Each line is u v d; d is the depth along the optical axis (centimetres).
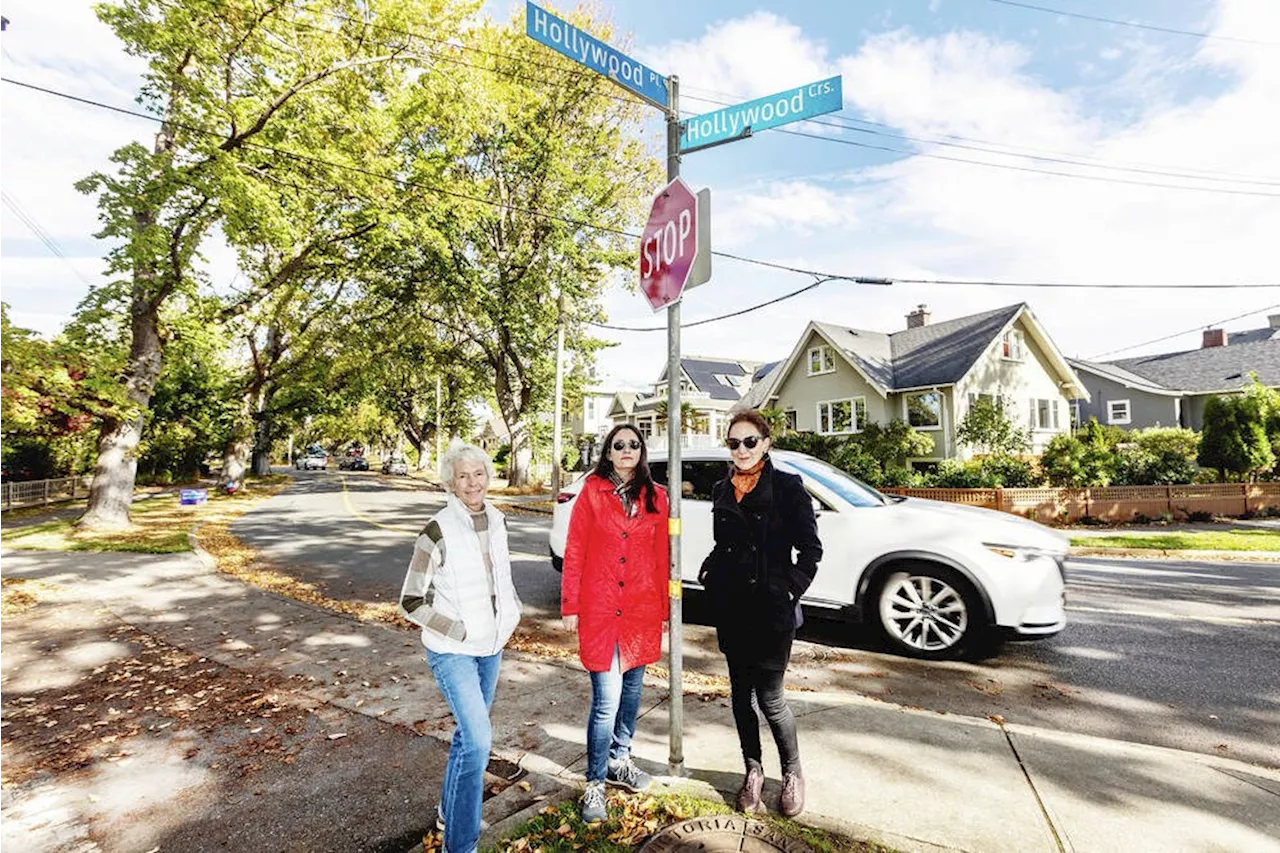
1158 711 426
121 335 1598
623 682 310
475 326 2941
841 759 329
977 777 309
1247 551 1126
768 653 280
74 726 408
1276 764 352
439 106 1658
